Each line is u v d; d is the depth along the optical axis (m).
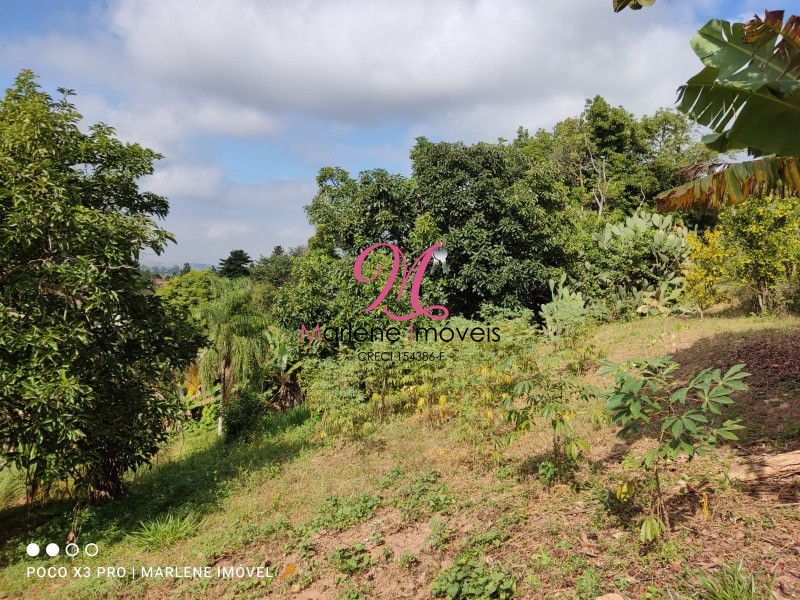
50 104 5.84
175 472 7.67
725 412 4.88
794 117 3.47
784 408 4.66
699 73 3.80
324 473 6.26
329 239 13.39
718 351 6.87
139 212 6.30
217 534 4.91
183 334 6.39
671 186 26.17
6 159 4.81
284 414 10.63
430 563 3.63
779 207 9.03
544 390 4.54
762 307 9.74
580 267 13.53
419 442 6.67
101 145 5.84
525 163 14.02
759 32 3.33
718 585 2.57
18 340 4.61
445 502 4.54
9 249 4.86
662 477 3.95
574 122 27.88
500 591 3.01
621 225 14.20
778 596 2.45
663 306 12.51
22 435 4.77
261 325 10.99
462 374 7.16
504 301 12.08
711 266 10.45
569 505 3.97
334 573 3.82
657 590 2.71
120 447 5.82
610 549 3.21
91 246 5.02
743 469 3.64
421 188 12.39
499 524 3.89
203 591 3.93
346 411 7.49
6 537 5.82
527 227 12.47
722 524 3.17
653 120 27.75
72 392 4.54
